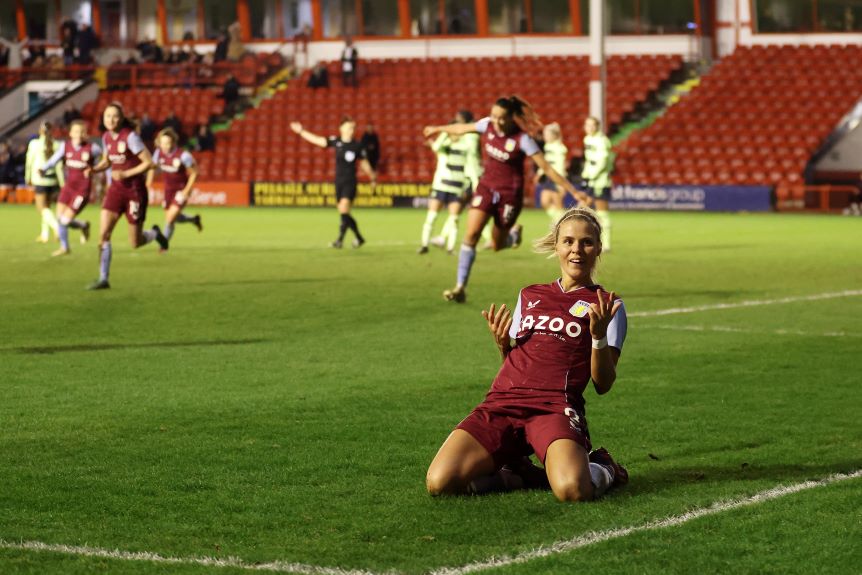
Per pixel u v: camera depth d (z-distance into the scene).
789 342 12.23
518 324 6.82
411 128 45.88
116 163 16.33
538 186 40.62
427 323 13.55
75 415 8.67
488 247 23.56
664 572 5.33
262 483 6.83
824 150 41.75
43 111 47.97
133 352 11.52
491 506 6.31
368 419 8.55
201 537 5.84
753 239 27.14
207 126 45.59
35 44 53.94
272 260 21.33
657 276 18.89
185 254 22.55
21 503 6.43
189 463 7.29
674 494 6.56
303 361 11.04
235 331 12.91
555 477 6.31
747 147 41.72
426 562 5.45
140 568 5.38
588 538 5.78
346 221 23.98
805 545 5.71
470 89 47.09
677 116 43.50
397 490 6.65
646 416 8.70
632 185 40.41
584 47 49.34
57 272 18.97
